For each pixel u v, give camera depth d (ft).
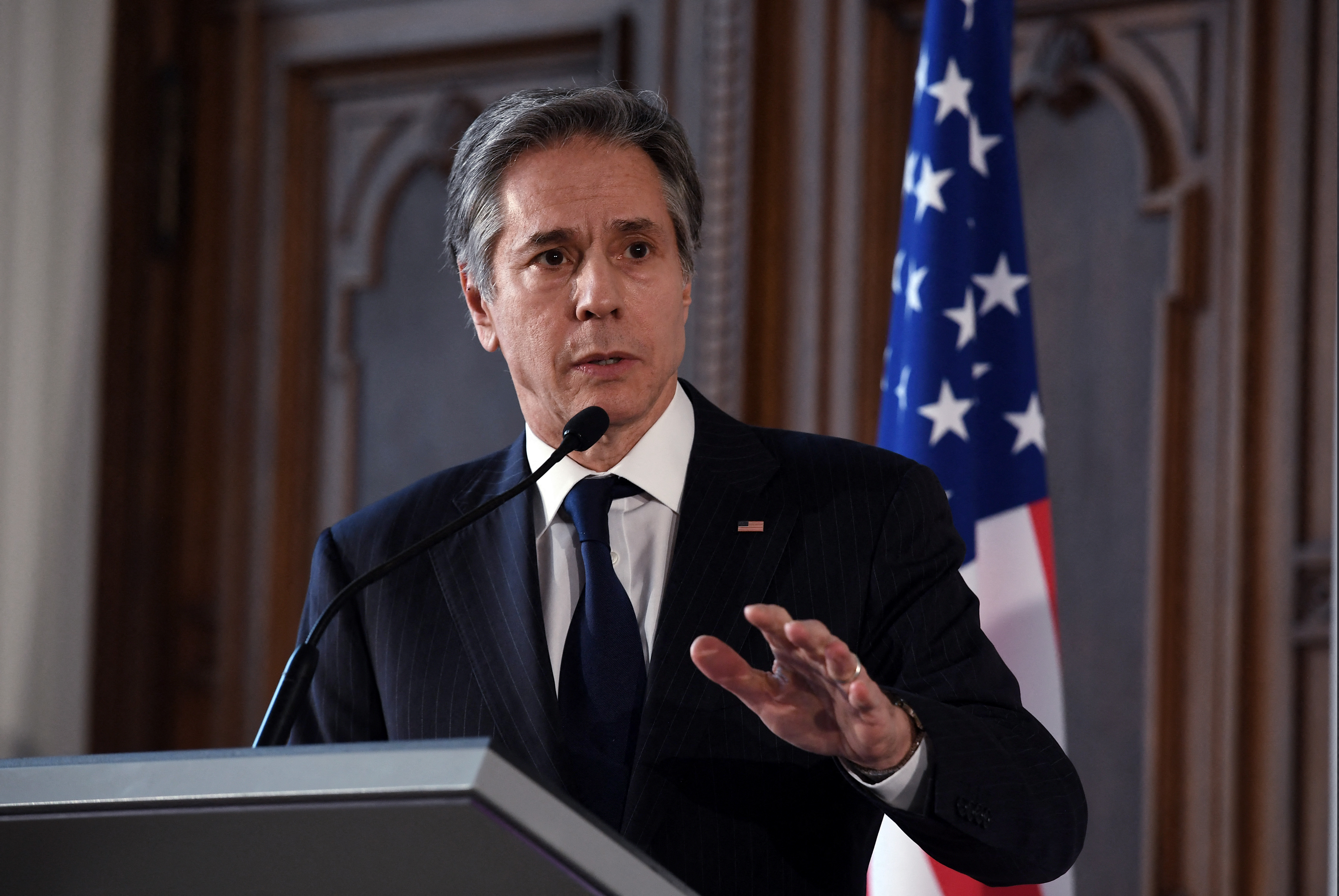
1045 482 21.47
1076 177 30.09
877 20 32.40
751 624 12.94
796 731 10.16
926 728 11.14
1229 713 28.12
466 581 13.92
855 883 12.70
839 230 32.37
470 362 37.06
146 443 39.65
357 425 38.22
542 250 13.48
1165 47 29.45
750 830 12.39
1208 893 28.30
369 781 7.28
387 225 38.40
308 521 38.78
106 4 39.34
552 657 13.47
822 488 13.89
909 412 21.12
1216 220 28.78
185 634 39.52
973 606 13.51
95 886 8.55
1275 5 28.37
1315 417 27.78
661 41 34.12
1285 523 27.91
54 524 38.81
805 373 32.48
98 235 39.24
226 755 7.68
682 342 14.02
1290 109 28.14
